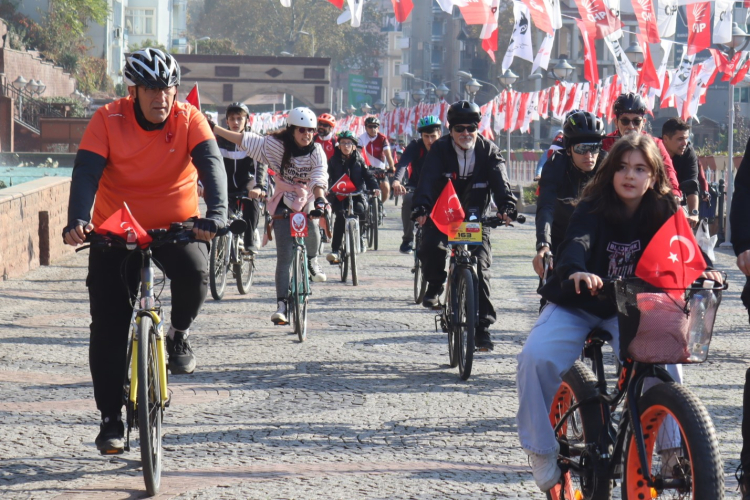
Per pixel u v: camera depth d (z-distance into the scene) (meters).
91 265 8.62
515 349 15.29
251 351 14.86
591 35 24.94
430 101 170.88
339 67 188.12
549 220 10.18
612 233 7.01
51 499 8.11
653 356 6.16
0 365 13.56
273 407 11.37
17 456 9.32
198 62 133.88
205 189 8.45
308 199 15.98
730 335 16.78
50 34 100.69
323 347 15.24
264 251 30.78
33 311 18.50
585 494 6.95
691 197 15.24
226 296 20.84
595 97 41.34
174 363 9.23
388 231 39.66
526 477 8.81
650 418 6.29
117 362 8.62
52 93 92.44
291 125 15.59
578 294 7.07
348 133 25.78
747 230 7.57
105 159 8.55
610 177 6.91
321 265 27.23
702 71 33.25
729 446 9.81
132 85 8.52
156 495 8.23
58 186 27.66
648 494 6.39
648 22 25.28
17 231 23.92
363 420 10.82
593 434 6.89
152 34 156.75
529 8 23.86
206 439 9.99
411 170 22.16
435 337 16.31
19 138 77.81
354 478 8.73
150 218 8.75
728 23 31.80
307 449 9.66
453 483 8.62
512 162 65.50
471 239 12.93
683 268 6.06
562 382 7.46
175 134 8.67
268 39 175.88
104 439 8.52
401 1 19.47
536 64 24.20
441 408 11.41
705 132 118.12
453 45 172.00
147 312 8.20
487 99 157.12
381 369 13.64
